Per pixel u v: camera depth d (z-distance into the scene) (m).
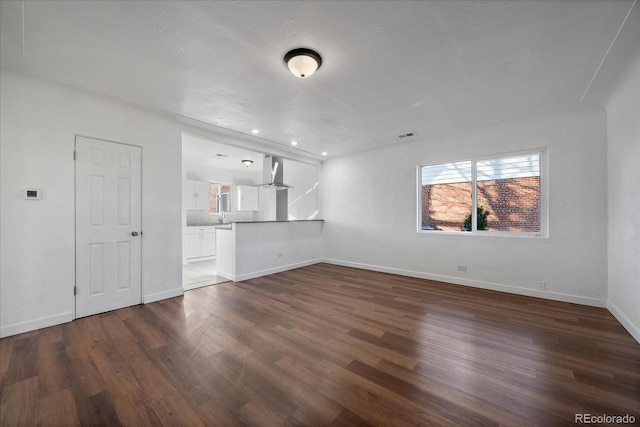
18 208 2.36
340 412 1.45
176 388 1.64
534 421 1.38
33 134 2.44
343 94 2.75
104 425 1.36
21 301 2.38
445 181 4.25
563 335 2.34
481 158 3.86
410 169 4.51
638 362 1.91
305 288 3.85
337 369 1.85
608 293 2.94
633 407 1.47
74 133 2.66
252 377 1.76
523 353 2.04
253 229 4.52
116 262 2.96
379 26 1.77
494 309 2.97
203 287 3.91
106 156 2.88
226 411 1.46
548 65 2.21
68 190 2.63
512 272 3.56
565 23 1.73
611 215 2.84
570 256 3.16
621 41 1.89
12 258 2.34
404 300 3.30
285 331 2.44
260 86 2.58
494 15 1.67
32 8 1.57
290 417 1.42
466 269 3.94
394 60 2.16
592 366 1.87
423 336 2.34
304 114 3.29
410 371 1.82
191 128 3.65
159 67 2.26
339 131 3.97
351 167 5.36
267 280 4.32
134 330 2.45
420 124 3.67
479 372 1.81
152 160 3.24
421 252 4.40
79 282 2.71
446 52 2.05
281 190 7.33
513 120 3.51
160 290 3.31
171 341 2.24
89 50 2.02
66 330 2.43
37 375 1.76
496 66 2.24
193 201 6.44
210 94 2.75
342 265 5.52
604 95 2.75
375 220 4.99
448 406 1.49
